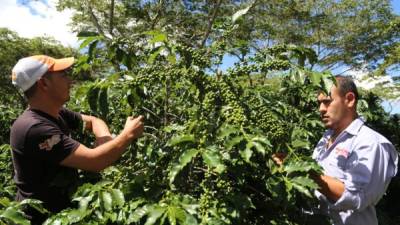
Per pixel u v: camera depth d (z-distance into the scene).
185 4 16.23
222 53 2.84
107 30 17.89
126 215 2.25
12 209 2.18
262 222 2.60
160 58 2.82
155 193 2.40
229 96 2.44
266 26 16.98
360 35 19.33
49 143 2.49
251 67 2.62
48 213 2.47
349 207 2.69
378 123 7.75
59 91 2.74
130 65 2.87
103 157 2.48
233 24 2.96
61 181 2.60
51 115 2.75
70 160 2.49
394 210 7.43
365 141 2.81
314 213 2.88
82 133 3.19
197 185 2.51
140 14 16.61
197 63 2.59
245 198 2.28
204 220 2.14
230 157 2.33
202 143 2.29
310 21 18.88
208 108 2.43
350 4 18.88
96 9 17.33
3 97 9.91
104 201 2.25
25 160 2.57
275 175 2.43
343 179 2.85
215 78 2.59
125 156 2.90
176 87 2.92
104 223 2.26
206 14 16.20
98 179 2.86
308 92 3.92
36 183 2.60
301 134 3.51
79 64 2.96
